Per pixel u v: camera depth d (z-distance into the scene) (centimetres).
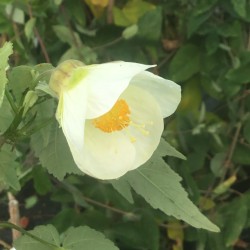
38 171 20
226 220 21
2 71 10
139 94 12
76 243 14
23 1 20
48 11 21
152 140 12
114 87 11
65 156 14
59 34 21
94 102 11
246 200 21
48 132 14
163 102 12
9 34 20
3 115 13
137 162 12
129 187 14
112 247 14
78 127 11
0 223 13
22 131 13
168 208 14
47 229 14
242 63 21
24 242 14
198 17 21
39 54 21
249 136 21
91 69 11
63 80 12
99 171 11
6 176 14
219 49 21
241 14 20
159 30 21
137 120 12
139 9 21
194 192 21
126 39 21
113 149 12
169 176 13
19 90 13
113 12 21
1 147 13
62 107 11
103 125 12
